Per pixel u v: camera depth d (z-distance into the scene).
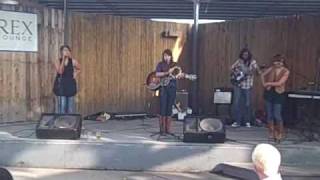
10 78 9.80
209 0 9.89
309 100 9.15
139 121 10.69
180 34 12.34
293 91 9.59
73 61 9.09
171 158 7.71
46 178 7.20
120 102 11.63
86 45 11.06
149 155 7.74
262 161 2.54
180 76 8.38
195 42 10.03
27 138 7.95
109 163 7.80
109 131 8.99
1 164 7.85
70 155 7.80
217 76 12.13
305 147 7.59
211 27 12.25
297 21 10.93
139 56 11.88
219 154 7.63
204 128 7.76
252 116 10.16
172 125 9.91
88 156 7.80
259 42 11.52
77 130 7.92
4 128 9.11
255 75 11.11
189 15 11.99
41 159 7.83
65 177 7.29
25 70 10.02
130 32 11.73
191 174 7.54
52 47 10.45
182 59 12.39
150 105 11.90
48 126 7.90
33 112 10.16
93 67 11.18
